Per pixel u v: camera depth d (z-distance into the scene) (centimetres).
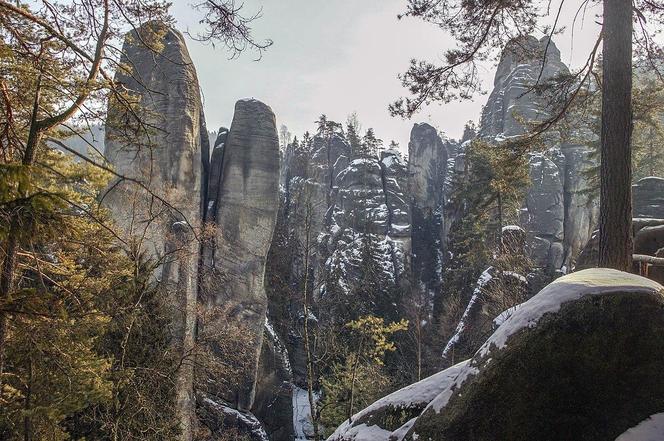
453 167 5388
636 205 2105
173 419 1521
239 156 2680
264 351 2695
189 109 2300
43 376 909
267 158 2705
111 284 1071
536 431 403
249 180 2659
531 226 3928
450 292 3359
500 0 849
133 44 695
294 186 5497
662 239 1231
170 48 2319
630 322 402
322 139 5725
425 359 2772
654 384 381
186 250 1850
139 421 1324
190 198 2283
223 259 2541
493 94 5681
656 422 364
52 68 586
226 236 2572
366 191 4803
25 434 913
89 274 1040
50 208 405
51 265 809
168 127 2228
